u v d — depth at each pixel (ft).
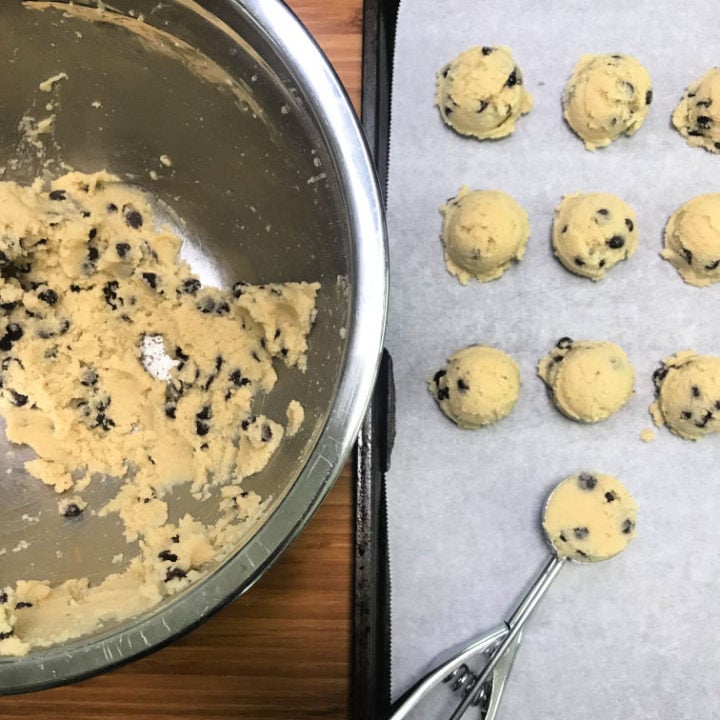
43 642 0.94
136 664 1.14
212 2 0.92
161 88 1.08
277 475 1.01
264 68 0.94
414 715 1.18
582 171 1.30
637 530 1.23
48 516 1.16
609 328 1.28
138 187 1.24
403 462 1.25
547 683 1.21
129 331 1.22
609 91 1.24
